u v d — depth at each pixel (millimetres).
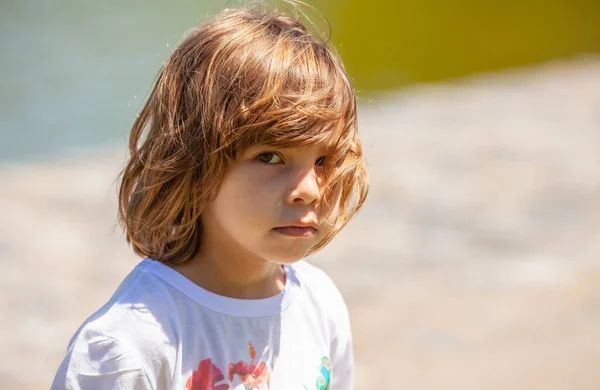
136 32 22859
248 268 2938
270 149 2711
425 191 11906
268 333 2977
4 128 14930
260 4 3406
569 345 7617
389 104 17484
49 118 15586
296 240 2750
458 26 27500
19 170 12734
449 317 8180
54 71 18906
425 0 30984
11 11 25094
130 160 3016
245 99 2697
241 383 2875
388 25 27375
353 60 22734
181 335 2779
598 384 6941
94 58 20141
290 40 2852
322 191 2787
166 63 2953
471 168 12953
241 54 2764
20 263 9289
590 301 8500
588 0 31906
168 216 2865
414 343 7652
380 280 9047
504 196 11773
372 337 7766
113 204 11258
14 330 7816
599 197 11789
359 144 2922
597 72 20969
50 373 7152
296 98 2695
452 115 16328
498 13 29516
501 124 15586
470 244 10070
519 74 21078
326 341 3168
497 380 7004
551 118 16078
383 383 6934
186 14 25047
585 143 14414
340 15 28500
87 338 2703
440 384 6934
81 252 9680
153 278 2859
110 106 16359
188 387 2789
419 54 23625
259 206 2717
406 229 10555
